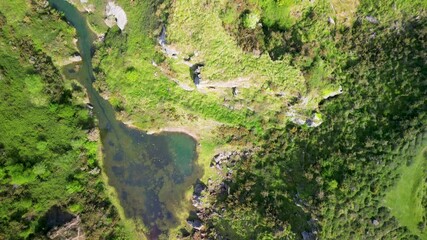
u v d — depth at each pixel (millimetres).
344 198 40688
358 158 40938
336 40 41312
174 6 39031
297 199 43062
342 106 42406
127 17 44281
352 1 40594
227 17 38969
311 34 40438
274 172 45188
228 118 46250
